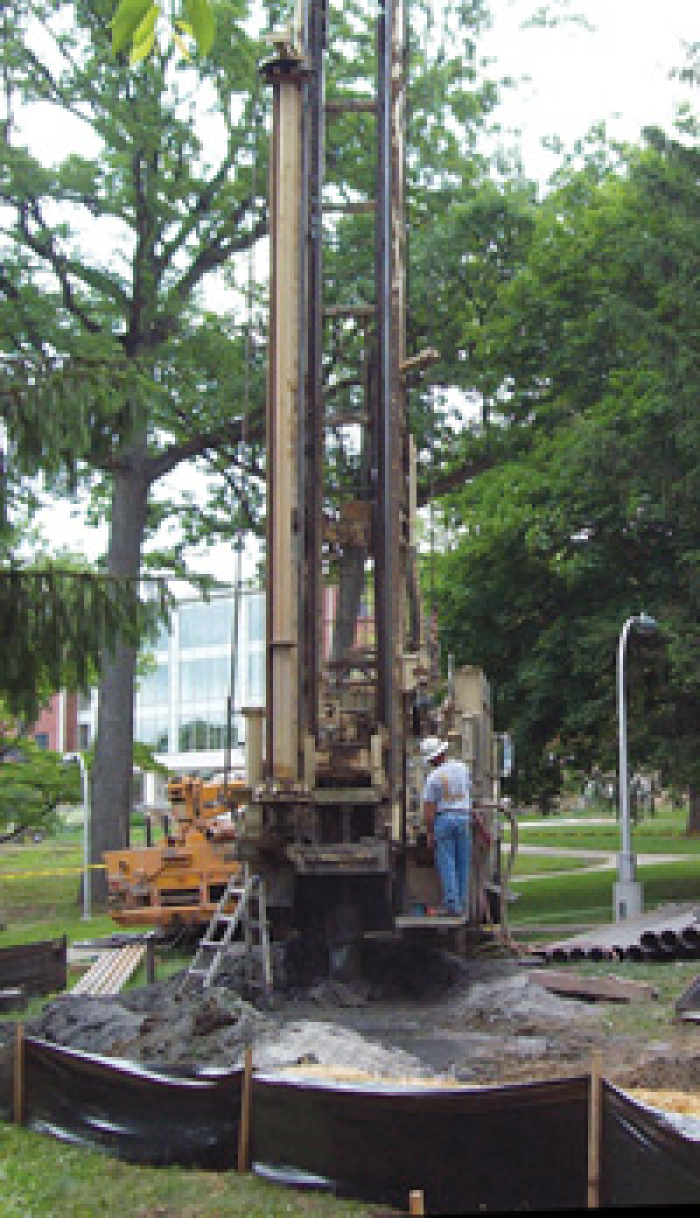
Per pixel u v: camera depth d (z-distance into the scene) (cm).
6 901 2673
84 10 2556
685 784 2081
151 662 4425
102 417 1080
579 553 2123
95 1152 688
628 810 1909
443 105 2639
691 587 2016
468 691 1493
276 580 1169
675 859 3341
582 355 2362
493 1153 551
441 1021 1055
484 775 1507
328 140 2466
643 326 1991
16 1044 745
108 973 1470
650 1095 679
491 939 1412
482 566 2320
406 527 1398
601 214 2350
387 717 1212
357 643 1338
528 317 2388
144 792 5634
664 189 2102
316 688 1198
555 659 2186
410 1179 569
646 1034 953
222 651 5972
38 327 2603
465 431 2669
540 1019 1026
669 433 2008
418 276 2525
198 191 2702
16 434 1047
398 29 1388
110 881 1672
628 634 2050
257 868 1174
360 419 1323
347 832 1179
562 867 3189
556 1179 536
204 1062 834
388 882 1195
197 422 2666
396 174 1380
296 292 1206
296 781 1141
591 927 1889
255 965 1190
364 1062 820
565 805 6012
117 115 2553
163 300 2758
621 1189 518
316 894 1229
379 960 1259
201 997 1031
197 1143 652
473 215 2494
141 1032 942
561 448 2264
